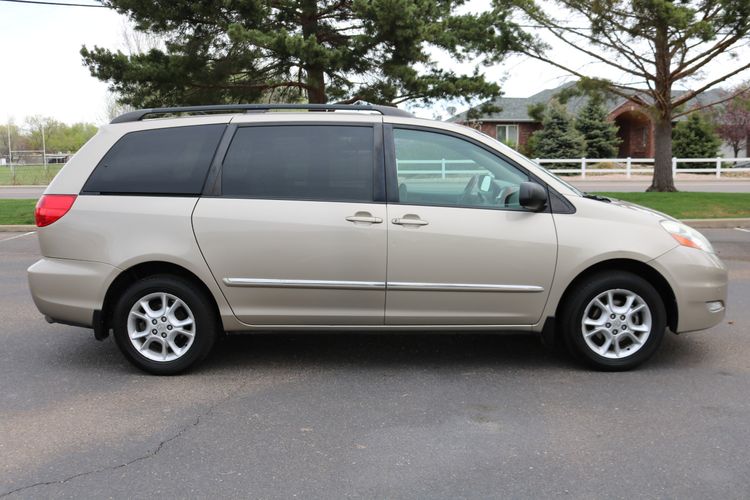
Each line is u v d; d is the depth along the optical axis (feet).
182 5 51.70
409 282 15.37
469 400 14.07
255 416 13.29
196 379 15.55
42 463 11.28
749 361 16.49
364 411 13.52
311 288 15.40
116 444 12.01
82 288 15.53
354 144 15.72
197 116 16.11
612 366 15.67
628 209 15.92
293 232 15.25
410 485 10.44
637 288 15.42
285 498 10.07
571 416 13.14
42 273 15.74
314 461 11.29
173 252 15.30
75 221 15.60
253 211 15.31
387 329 15.76
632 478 10.58
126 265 15.40
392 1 50.70
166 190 15.61
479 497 10.05
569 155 115.44
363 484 10.48
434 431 12.49
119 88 57.57
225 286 15.42
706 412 13.25
